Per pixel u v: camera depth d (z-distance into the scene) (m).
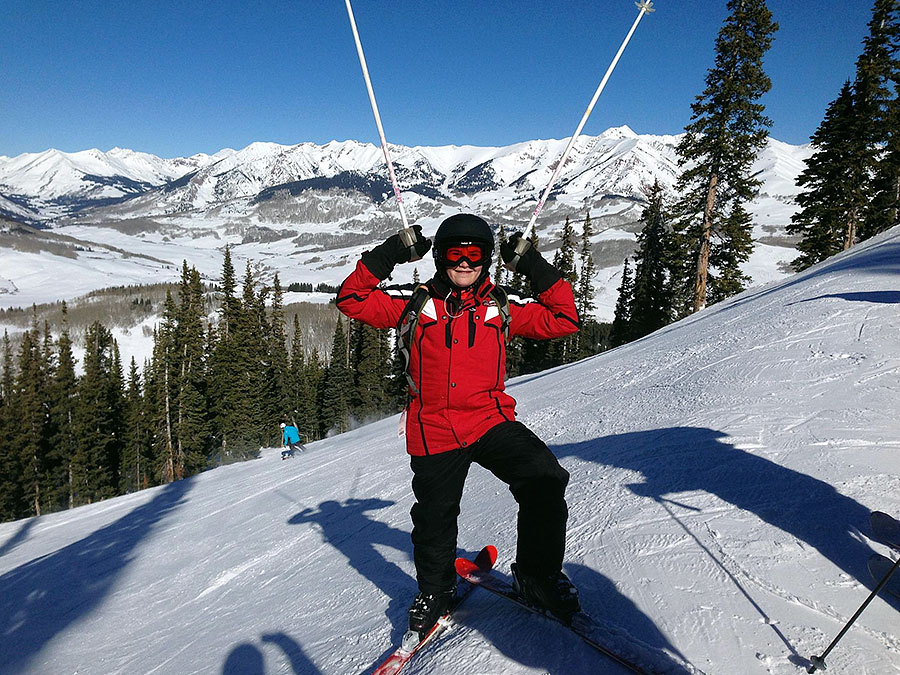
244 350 41.75
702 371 6.43
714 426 4.34
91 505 13.73
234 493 9.62
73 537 9.56
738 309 11.16
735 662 1.91
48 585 6.07
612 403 6.54
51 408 40.84
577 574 2.64
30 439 38.75
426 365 2.28
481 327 2.25
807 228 26.52
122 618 4.53
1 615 5.34
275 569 4.57
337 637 2.89
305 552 4.74
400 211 2.42
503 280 32.00
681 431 4.43
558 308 2.30
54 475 39.91
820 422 3.96
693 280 24.97
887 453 3.31
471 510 4.10
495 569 2.94
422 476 2.33
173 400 40.78
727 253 24.00
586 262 38.38
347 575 3.81
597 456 4.46
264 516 6.73
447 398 2.27
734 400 4.94
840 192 25.33
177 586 4.96
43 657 4.05
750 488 3.16
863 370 4.91
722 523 2.84
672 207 24.61
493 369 2.30
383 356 47.72
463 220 2.16
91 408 39.84
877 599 2.14
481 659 2.15
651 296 33.56
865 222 26.83
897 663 1.82
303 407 48.22
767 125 22.75
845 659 1.85
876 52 24.50
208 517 7.92
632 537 2.87
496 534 3.47
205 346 43.97
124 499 13.51
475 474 5.03
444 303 2.26
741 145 22.75
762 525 2.75
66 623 4.70
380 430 12.51
